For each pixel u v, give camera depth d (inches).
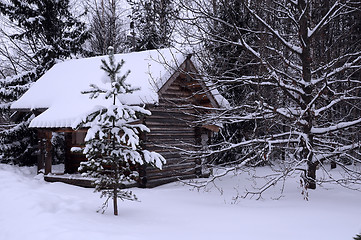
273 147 419.5
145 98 472.1
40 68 824.9
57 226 240.5
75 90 569.0
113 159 300.5
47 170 557.3
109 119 303.3
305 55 439.2
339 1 415.5
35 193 339.3
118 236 218.2
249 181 551.8
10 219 274.2
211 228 260.7
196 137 591.5
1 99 823.1
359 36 542.3
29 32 851.4
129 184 482.9
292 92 468.8
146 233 235.6
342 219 291.4
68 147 597.9
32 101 597.9
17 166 738.2
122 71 548.4
